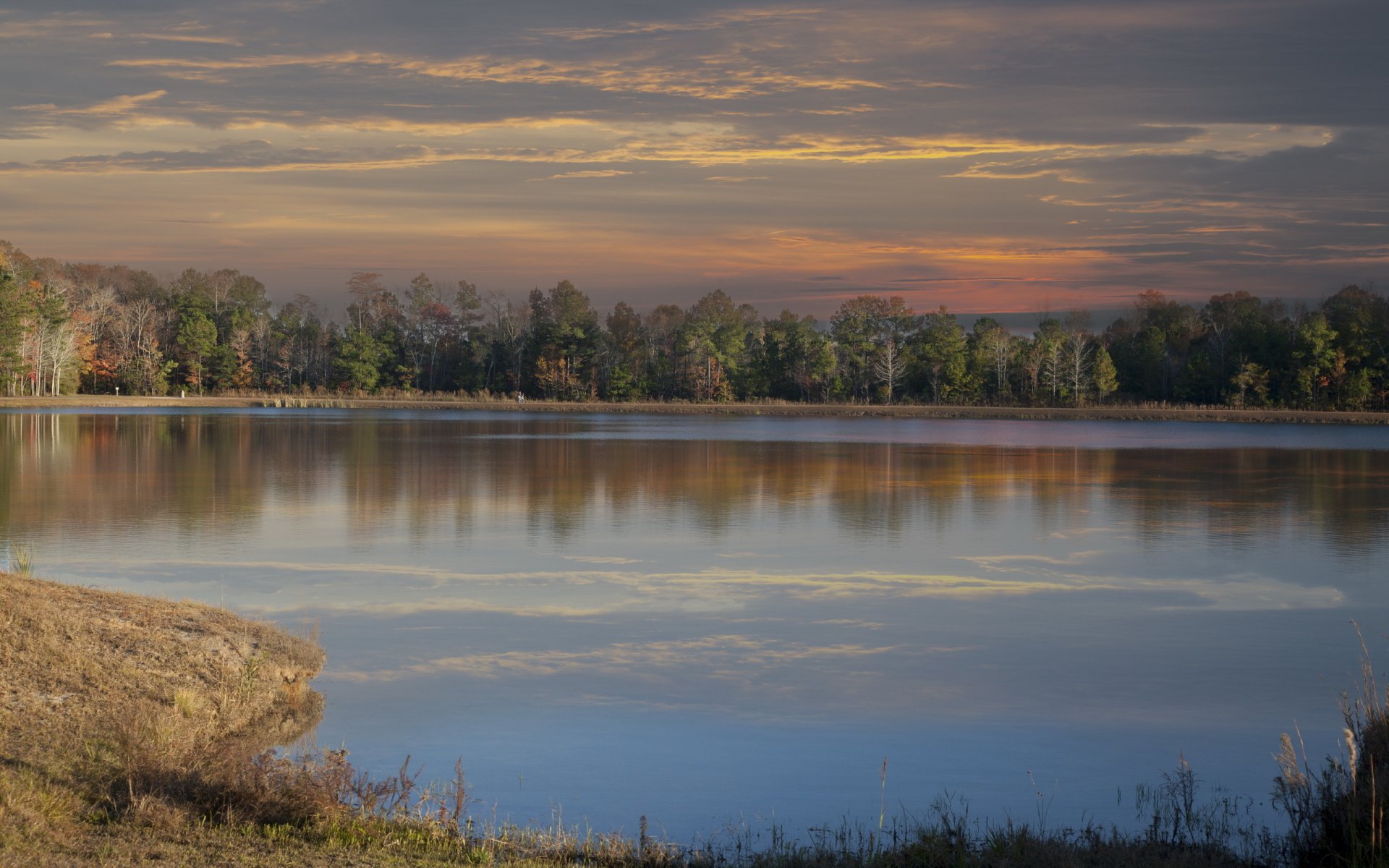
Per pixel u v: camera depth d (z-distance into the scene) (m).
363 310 153.88
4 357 103.88
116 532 29.08
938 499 39.41
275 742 13.66
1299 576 25.53
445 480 43.34
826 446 65.62
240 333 138.38
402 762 13.31
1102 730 14.88
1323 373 119.50
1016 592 23.59
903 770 13.38
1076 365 126.69
